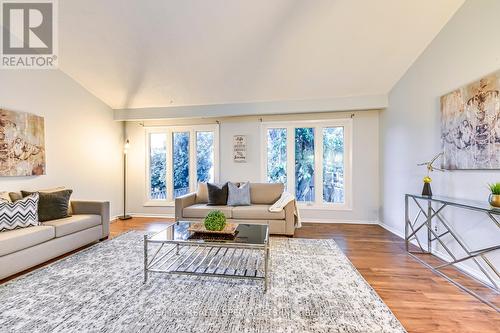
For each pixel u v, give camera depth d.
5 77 2.98
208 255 2.84
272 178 4.82
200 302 1.88
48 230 2.60
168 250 2.97
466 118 2.34
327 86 3.88
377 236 3.62
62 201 3.06
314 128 4.66
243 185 4.13
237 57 3.38
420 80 3.10
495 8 2.05
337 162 4.59
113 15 2.83
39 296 1.95
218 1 2.58
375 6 2.54
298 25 2.82
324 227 4.16
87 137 4.19
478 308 1.82
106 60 3.53
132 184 5.16
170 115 4.63
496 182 2.04
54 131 3.59
